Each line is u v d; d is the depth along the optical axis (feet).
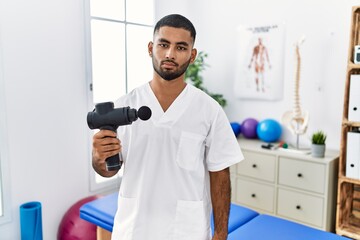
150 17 9.27
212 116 3.34
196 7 10.34
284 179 7.75
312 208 7.41
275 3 8.78
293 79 8.70
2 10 6.27
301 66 8.52
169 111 3.29
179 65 3.04
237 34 9.56
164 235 3.32
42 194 7.25
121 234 3.41
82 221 7.04
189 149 3.25
